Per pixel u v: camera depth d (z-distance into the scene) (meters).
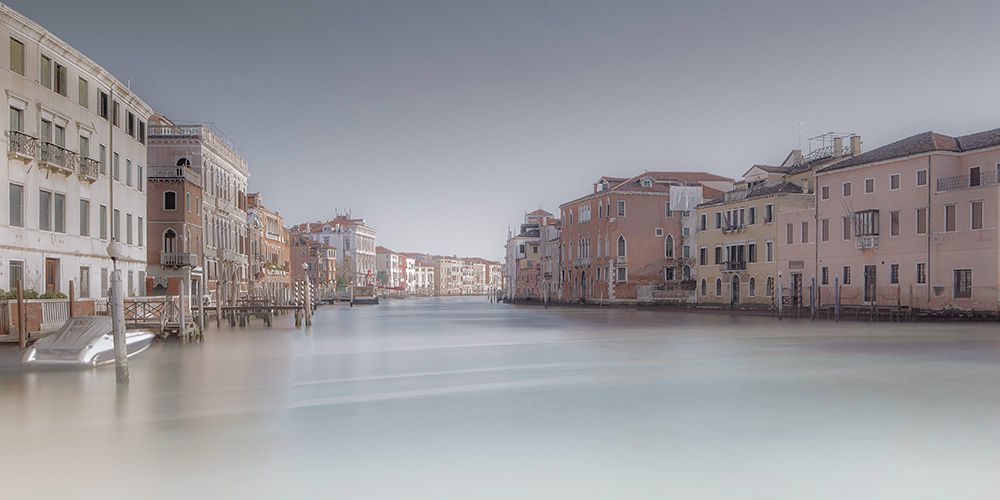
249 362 21.39
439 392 15.30
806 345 27.36
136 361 21.58
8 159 28.78
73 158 33.34
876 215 50.81
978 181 45.59
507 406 13.47
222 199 59.94
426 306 104.19
